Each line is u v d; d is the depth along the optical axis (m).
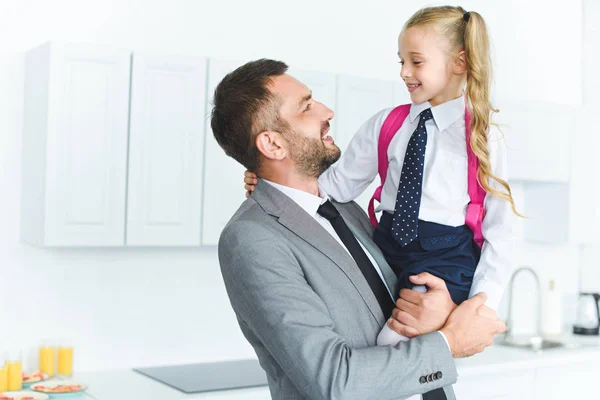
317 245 1.59
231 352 3.61
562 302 4.75
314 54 3.80
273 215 1.63
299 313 1.48
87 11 3.24
